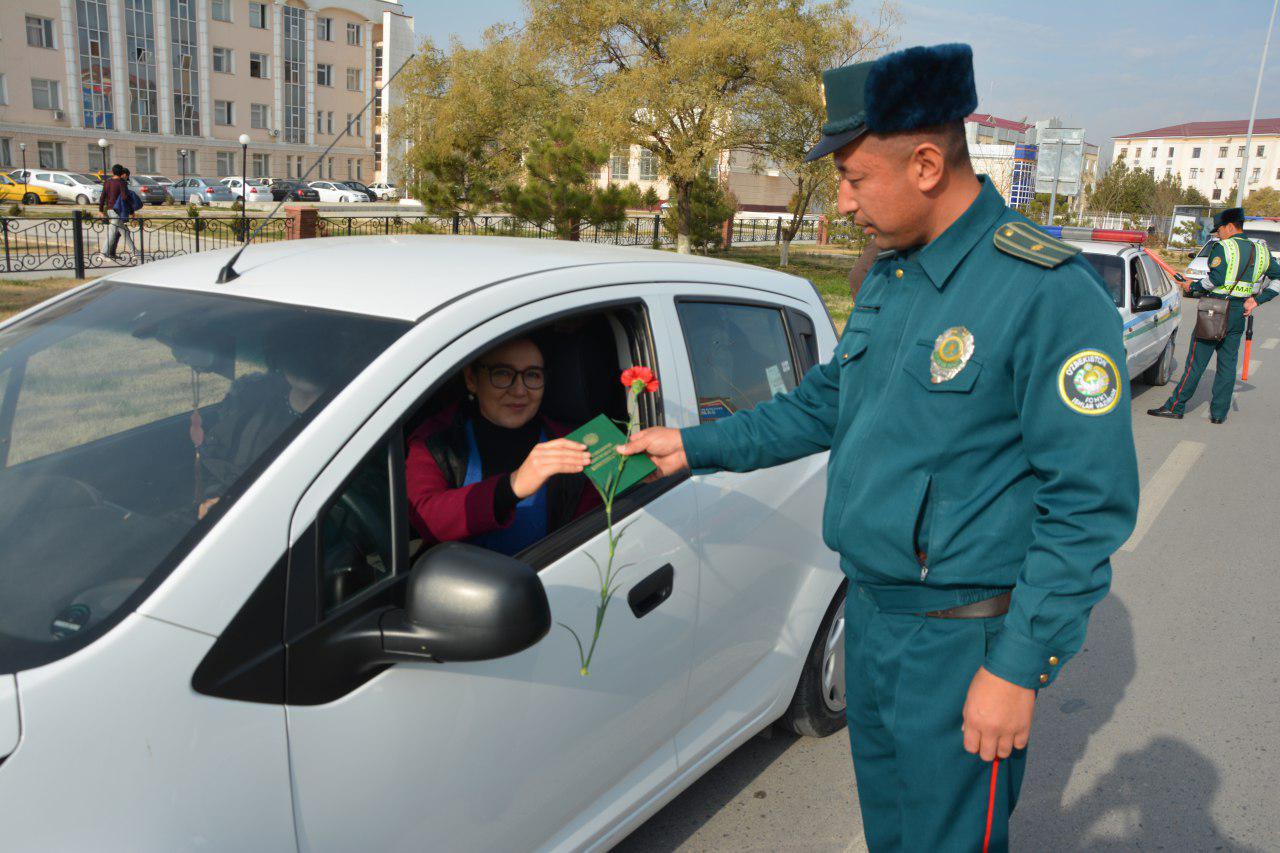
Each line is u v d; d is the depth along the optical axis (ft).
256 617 4.66
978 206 5.37
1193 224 124.98
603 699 6.72
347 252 7.38
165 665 4.40
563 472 6.15
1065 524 4.97
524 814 6.21
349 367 5.48
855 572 5.83
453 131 88.17
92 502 5.20
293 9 191.01
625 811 7.23
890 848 6.45
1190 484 22.17
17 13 154.10
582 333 7.90
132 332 6.35
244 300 6.40
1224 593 15.81
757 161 76.23
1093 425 4.92
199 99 180.14
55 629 4.52
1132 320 28.12
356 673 5.02
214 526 4.74
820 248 110.42
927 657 5.55
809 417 6.59
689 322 8.04
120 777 4.22
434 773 5.46
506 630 4.91
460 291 6.20
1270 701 12.28
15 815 3.97
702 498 7.66
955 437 5.28
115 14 165.17
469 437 7.32
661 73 66.90
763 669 9.00
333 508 5.06
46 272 46.21
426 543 6.66
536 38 72.74
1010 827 9.65
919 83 5.05
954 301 5.34
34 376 6.30
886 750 6.18
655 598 7.15
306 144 199.00
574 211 59.00
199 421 5.45
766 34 65.57
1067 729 11.52
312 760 4.85
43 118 160.15
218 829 4.48
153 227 71.15
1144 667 13.14
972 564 5.36
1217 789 10.37
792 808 9.70
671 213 82.53
